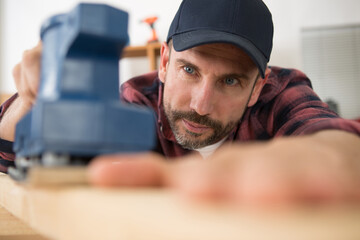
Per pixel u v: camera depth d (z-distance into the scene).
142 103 1.08
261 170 0.14
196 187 0.14
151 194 0.19
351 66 4.05
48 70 0.34
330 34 4.02
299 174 0.14
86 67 0.32
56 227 0.25
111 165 0.22
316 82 4.12
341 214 0.11
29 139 0.33
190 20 0.91
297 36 3.82
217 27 0.89
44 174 0.27
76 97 0.32
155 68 3.47
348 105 4.12
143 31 3.97
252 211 0.12
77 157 0.31
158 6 3.97
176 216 0.14
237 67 0.87
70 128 0.30
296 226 0.10
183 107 0.92
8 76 4.09
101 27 0.31
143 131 0.34
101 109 0.31
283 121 0.94
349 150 0.28
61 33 0.33
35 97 0.54
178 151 1.06
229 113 0.93
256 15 0.92
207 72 0.87
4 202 0.47
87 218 0.20
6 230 0.48
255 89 1.02
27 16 4.14
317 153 0.20
